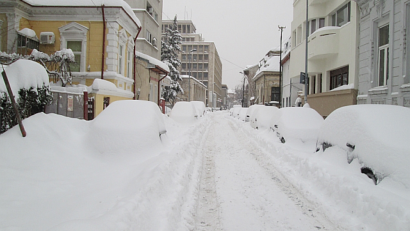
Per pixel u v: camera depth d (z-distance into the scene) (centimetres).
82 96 1104
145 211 369
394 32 1036
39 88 677
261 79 4797
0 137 530
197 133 1366
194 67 10688
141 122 707
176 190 490
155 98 2633
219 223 427
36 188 422
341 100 1477
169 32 4381
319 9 1847
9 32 1481
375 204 396
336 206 467
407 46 977
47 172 488
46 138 587
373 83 1190
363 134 516
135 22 1845
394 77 1035
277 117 1112
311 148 889
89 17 1586
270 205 498
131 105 767
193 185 579
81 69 1593
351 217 421
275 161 816
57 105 988
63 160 553
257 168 773
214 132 1731
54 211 354
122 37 1698
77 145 639
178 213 422
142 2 2708
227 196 546
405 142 455
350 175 491
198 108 2836
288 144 915
